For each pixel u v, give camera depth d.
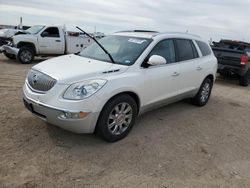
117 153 4.18
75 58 5.10
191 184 3.60
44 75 4.18
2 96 6.43
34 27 13.83
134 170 3.78
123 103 4.45
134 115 4.73
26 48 12.50
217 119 6.27
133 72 4.63
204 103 7.11
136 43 5.19
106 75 4.27
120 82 4.32
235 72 10.62
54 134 4.57
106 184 3.42
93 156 4.03
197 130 5.45
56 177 3.45
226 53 10.77
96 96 4.00
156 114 6.11
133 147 4.41
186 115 6.27
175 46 5.74
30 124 4.87
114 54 5.05
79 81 4.01
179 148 4.57
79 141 4.42
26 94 4.35
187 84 6.09
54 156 3.92
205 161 4.24
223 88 10.14
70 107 3.87
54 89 3.96
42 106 4.02
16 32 14.02
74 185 3.34
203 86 6.86
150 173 3.75
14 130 4.59
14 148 4.03
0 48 12.82
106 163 3.88
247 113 7.04
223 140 5.12
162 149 4.46
